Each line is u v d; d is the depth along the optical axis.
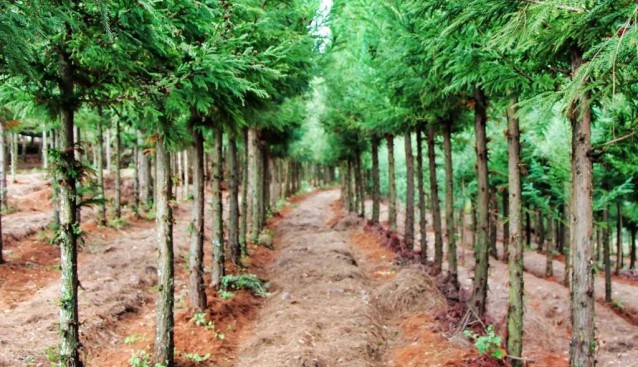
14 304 8.66
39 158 32.25
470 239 25.45
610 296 15.16
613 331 11.98
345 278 11.98
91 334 7.43
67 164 4.63
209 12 5.28
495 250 22.27
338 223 23.61
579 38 3.91
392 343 8.36
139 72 5.08
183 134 6.73
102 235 14.97
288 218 27.31
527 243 26.86
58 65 4.63
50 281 10.45
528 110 3.70
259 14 7.47
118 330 8.16
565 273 16.08
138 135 18.67
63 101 4.63
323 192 51.09
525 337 10.84
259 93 5.45
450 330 8.20
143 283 10.81
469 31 5.20
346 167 33.53
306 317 8.77
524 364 6.66
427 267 13.33
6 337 7.05
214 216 10.45
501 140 15.19
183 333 7.67
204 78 4.99
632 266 24.94
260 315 9.59
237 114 7.34
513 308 6.65
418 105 9.21
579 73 2.82
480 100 8.14
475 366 6.32
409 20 7.21
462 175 18.73
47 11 3.55
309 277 12.19
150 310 9.51
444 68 6.74
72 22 3.74
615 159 10.12
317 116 22.80
